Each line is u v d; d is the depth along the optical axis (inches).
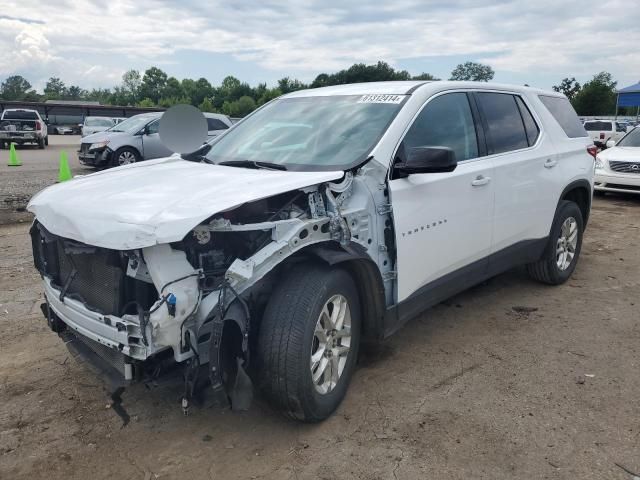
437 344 165.9
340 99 165.3
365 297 135.6
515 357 157.1
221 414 129.3
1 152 990.4
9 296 208.2
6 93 6186.0
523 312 192.4
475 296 208.8
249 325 108.2
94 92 6013.8
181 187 119.0
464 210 159.2
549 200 201.0
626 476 105.7
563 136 214.8
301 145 148.7
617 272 242.5
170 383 107.7
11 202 401.7
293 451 114.7
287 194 118.6
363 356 157.6
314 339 120.1
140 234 98.1
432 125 154.7
